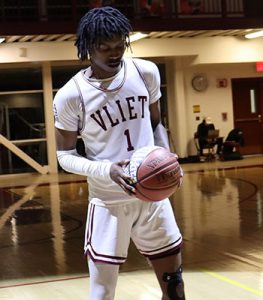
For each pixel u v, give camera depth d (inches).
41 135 630.5
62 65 626.5
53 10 604.1
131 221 106.3
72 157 107.3
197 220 300.8
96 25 99.2
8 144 607.8
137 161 99.7
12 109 623.8
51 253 243.9
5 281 200.7
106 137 105.1
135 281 189.2
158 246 107.3
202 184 450.6
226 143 642.8
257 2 649.6
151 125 113.8
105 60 101.4
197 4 609.6
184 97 659.4
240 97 690.2
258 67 677.3
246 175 494.3
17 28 517.0
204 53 618.2
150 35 578.2
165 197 101.1
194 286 179.5
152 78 108.2
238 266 203.2
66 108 105.3
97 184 105.9
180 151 656.4
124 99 104.2
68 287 188.2
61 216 341.7
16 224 322.3
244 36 623.8
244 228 273.1
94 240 105.7
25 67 620.4
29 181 553.0
